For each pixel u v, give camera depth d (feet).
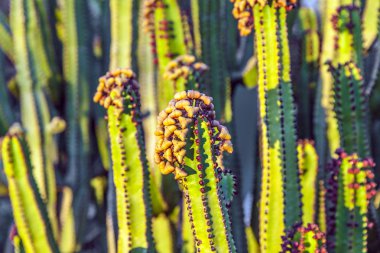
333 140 8.90
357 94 7.98
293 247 6.70
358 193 7.28
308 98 9.63
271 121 7.23
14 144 7.91
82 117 11.44
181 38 8.55
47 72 11.68
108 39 11.38
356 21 8.30
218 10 9.08
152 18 8.61
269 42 7.10
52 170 11.11
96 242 12.26
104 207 11.63
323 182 8.78
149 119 9.53
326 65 8.81
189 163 5.25
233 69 10.14
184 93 5.31
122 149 7.04
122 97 6.97
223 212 5.42
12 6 11.39
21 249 8.14
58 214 11.23
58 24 12.21
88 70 11.55
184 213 8.20
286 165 7.25
